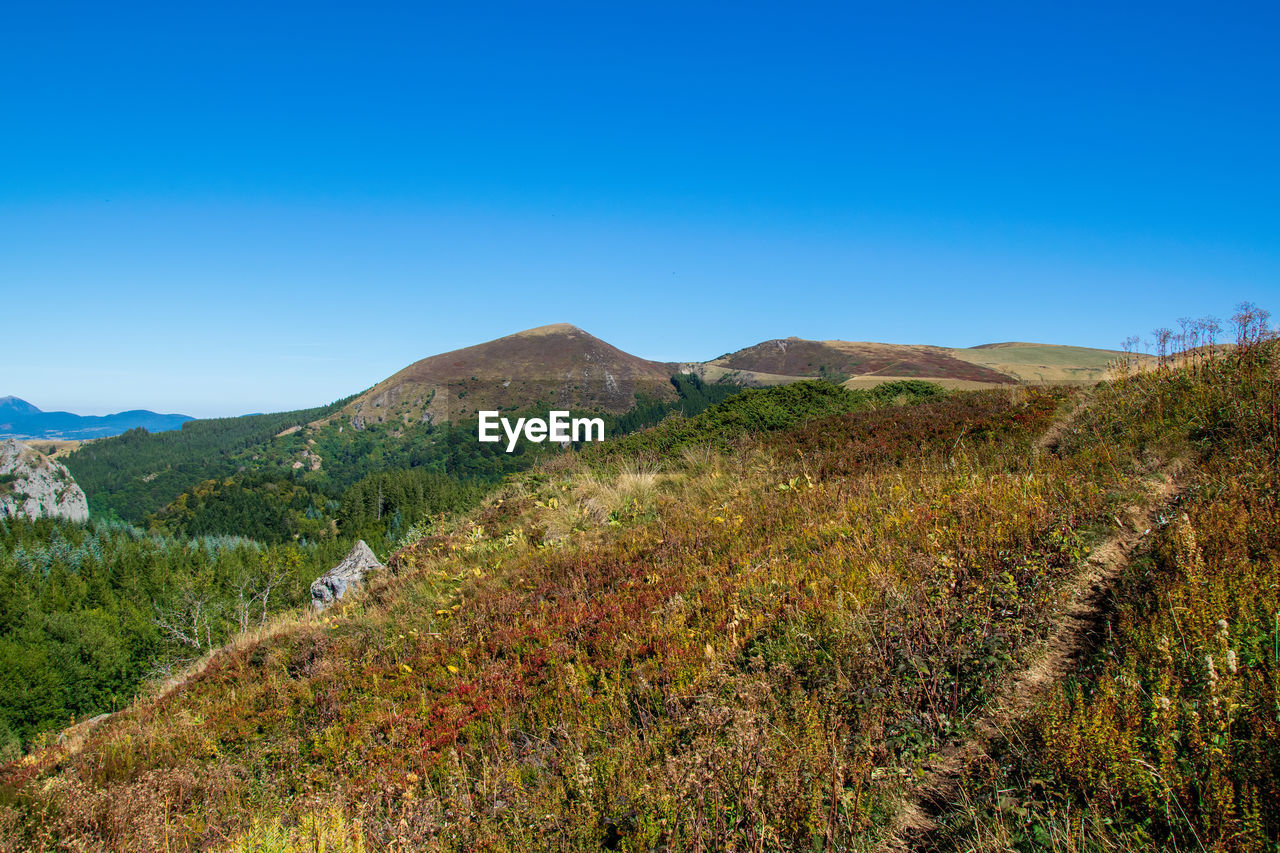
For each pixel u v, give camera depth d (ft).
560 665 19.01
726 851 10.12
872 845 10.11
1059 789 10.03
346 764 17.57
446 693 20.53
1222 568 13.75
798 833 10.48
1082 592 15.84
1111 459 25.52
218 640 152.15
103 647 153.58
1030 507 20.48
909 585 16.70
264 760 19.52
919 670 13.24
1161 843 8.87
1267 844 8.19
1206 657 10.55
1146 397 30.96
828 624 15.93
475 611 26.73
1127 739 9.80
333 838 13.16
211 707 24.53
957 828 10.07
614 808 12.00
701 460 44.16
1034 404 38.40
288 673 27.14
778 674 14.46
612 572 27.14
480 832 12.71
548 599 26.12
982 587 15.52
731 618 18.30
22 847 15.10
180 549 268.00
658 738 13.84
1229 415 25.22
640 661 18.01
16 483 428.15
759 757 11.27
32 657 143.84
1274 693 9.84
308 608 42.37
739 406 56.39
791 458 39.40
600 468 49.34
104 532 310.65
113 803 16.12
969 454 32.17
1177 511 18.11
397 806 14.64
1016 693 12.66
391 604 32.50
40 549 244.01
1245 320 32.14
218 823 16.11
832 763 11.09
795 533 24.94
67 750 23.61
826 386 60.03
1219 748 9.12
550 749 15.37
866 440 39.24
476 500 52.42
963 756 11.63
